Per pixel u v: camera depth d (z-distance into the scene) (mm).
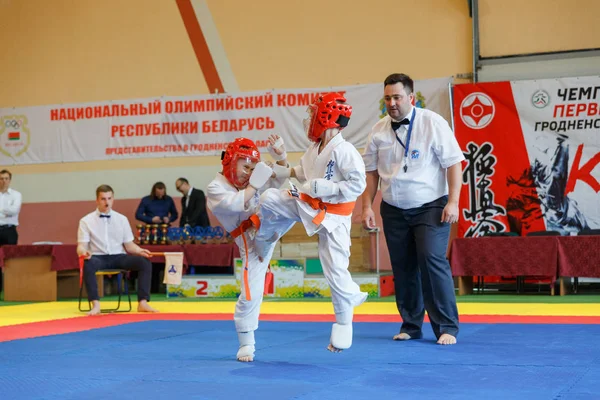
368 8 13750
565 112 12422
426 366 4625
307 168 4934
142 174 15062
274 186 5082
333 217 4738
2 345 6117
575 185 12352
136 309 9695
